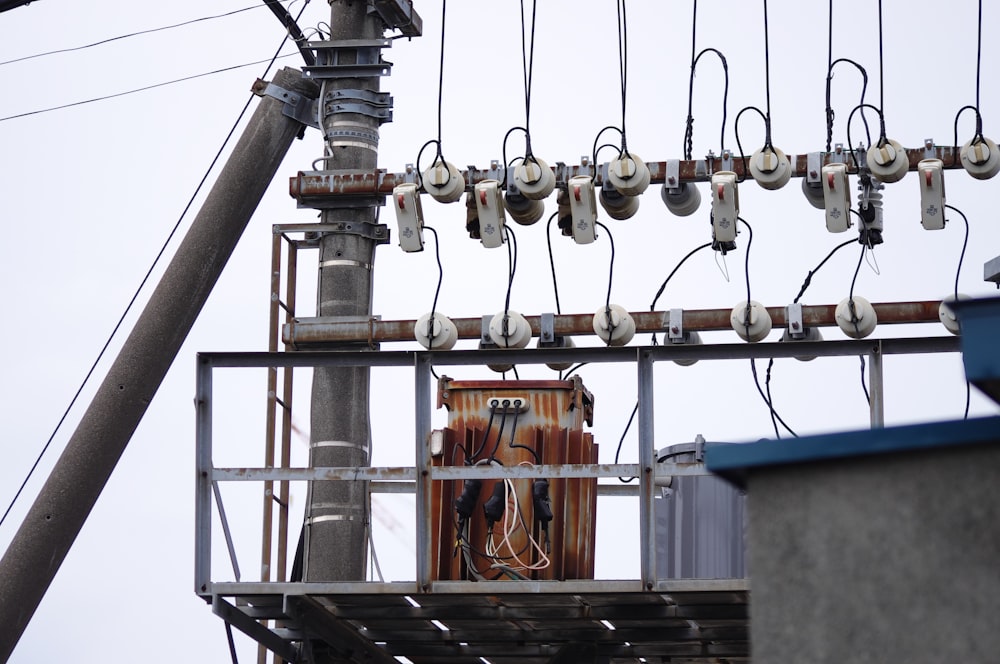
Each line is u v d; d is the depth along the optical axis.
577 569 29.81
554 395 30.66
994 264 31.83
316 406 33.41
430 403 28.16
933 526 14.62
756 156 31.56
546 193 31.98
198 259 35.00
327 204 34.31
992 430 14.44
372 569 32.81
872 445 14.85
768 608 14.98
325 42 35.34
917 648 14.43
